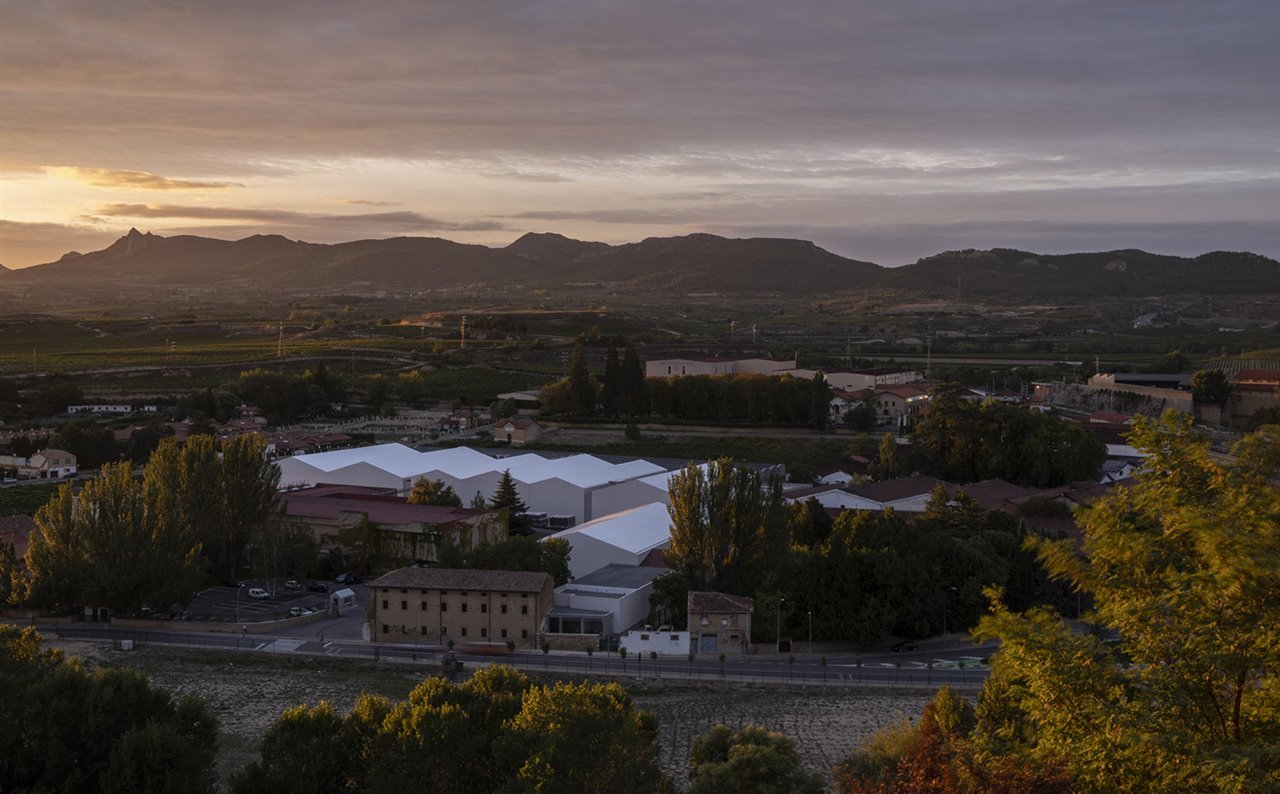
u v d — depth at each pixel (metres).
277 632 119.19
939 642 120.62
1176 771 31.17
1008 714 62.66
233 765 83.25
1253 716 33.00
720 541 121.81
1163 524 36.25
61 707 70.06
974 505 151.12
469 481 182.12
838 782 66.19
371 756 67.81
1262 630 31.69
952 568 124.25
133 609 122.12
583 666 107.06
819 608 117.19
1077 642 35.97
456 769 66.75
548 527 173.12
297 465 182.50
